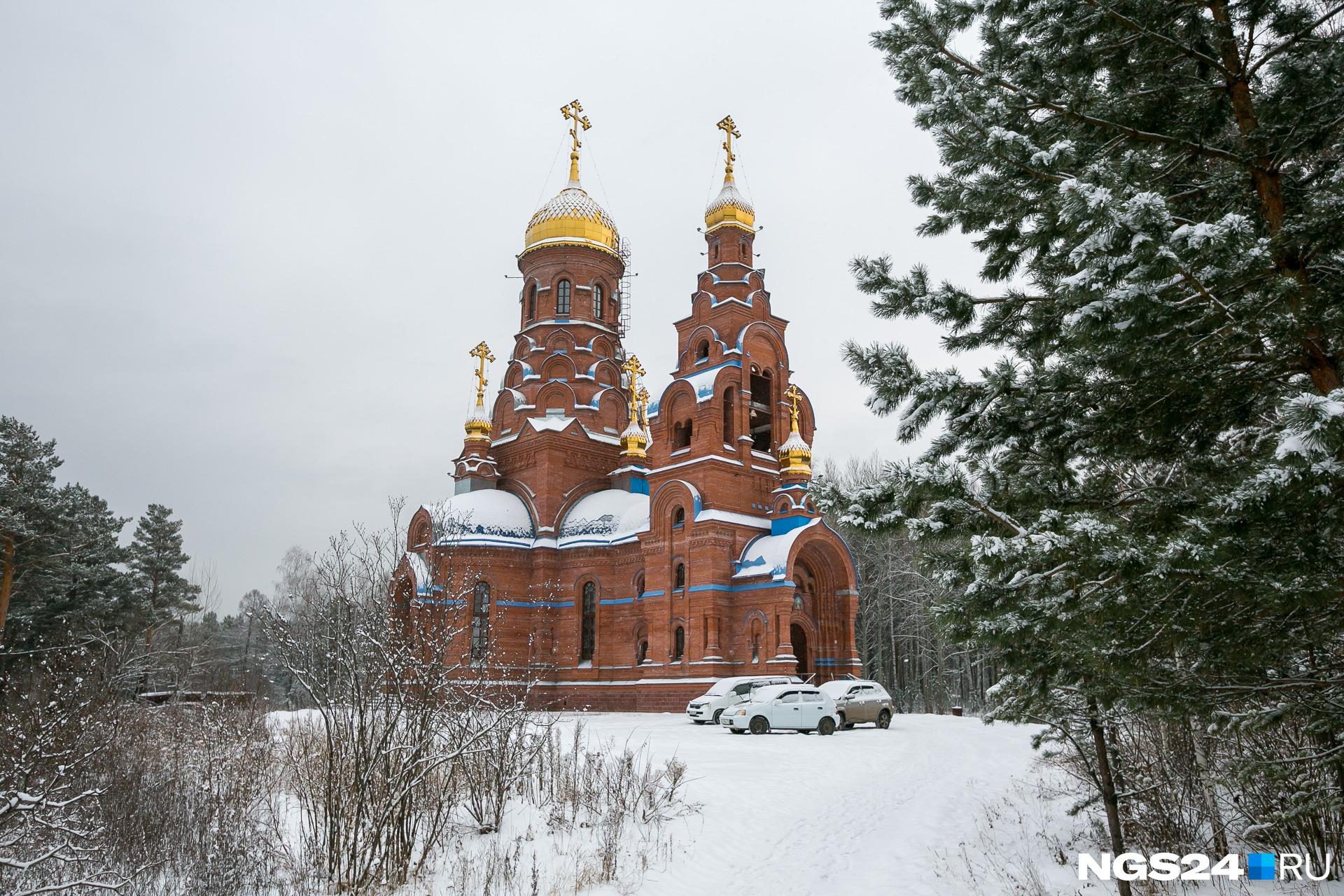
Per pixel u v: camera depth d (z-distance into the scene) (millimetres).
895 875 12820
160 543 58344
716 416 43969
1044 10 9930
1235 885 10555
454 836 14422
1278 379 8344
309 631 13891
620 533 47281
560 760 18234
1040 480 9203
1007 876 12195
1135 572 6977
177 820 13672
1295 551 6805
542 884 12398
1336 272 8148
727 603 41781
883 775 21953
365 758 12562
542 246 56625
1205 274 7211
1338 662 8305
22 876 10930
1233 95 9648
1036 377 9383
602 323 56719
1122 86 10281
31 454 43156
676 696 41531
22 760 12219
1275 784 9594
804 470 44250
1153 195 6695
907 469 8164
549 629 47750
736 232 48281
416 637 14969
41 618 42406
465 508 48594
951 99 9133
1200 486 8445
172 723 23047
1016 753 26422
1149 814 12773
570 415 53688
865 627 64125
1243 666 7922
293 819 15266
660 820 15797
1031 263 10977
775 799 18375
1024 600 7695
